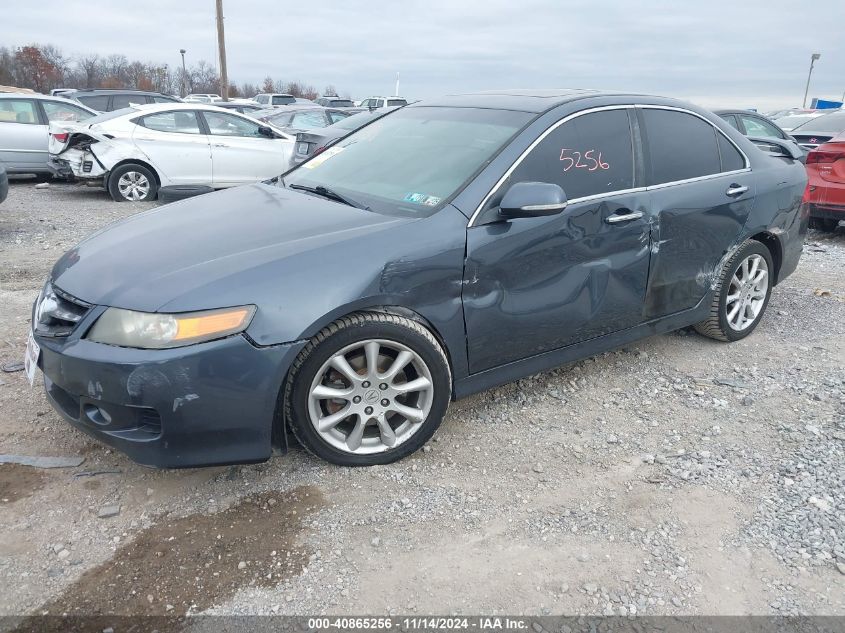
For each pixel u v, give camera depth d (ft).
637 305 12.59
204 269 8.92
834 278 20.97
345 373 9.48
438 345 10.07
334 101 97.60
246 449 9.02
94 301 8.82
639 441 11.07
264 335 8.68
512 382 12.00
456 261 9.96
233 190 13.15
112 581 7.79
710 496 9.63
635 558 8.40
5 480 9.50
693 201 12.98
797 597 7.84
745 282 14.83
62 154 34.14
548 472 10.15
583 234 11.32
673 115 13.25
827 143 25.81
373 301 9.30
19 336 14.58
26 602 7.46
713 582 8.04
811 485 9.86
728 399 12.55
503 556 8.38
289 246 9.34
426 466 10.20
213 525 8.75
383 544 8.52
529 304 10.90
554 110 11.61
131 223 11.43
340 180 12.21
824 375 13.58
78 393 8.74
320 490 9.52
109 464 9.99
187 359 8.37
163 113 34.68
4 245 23.30
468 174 10.73
